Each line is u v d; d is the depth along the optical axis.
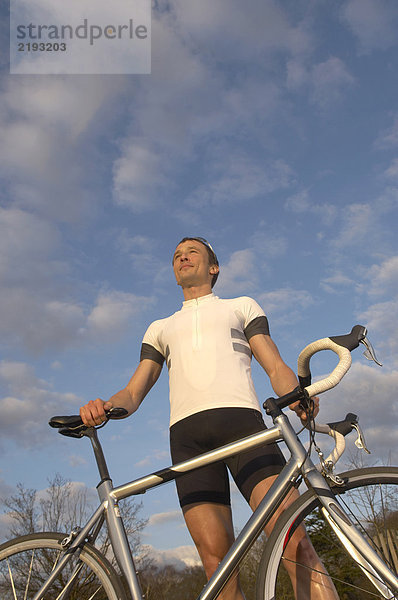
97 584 1.70
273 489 1.69
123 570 1.67
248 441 1.76
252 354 2.26
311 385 1.75
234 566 1.62
